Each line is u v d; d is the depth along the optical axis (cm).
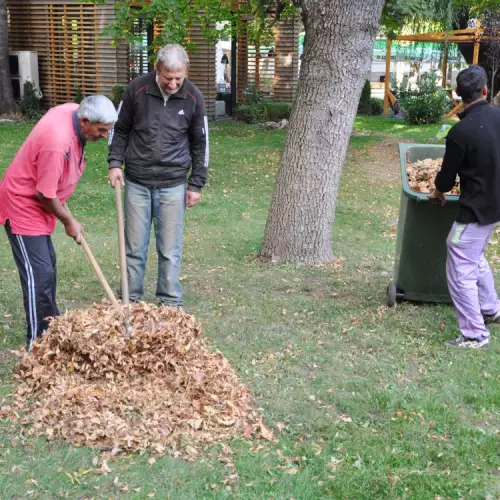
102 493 306
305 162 692
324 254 719
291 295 606
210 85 2211
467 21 2452
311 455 343
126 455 336
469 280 482
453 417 386
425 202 534
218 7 1334
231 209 1016
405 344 494
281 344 488
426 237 548
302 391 415
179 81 481
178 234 541
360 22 655
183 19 1156
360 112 2625
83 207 992
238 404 383
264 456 338
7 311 533
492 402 406
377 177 1343
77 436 346
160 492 308
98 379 397
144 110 504
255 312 555
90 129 411
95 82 2175
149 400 378
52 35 2172
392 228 927
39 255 424
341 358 468
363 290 625
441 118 2316
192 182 538
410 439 363
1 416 368
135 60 2234
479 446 356
